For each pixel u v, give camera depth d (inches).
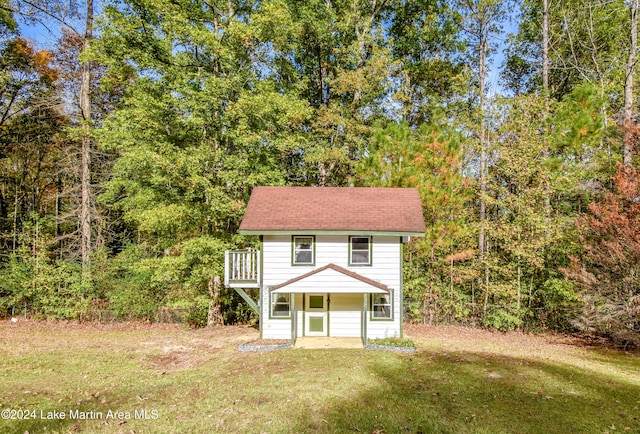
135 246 703.1
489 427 250.4
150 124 542.6
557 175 574.9
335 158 741.3
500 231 611.8
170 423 251.4
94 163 787.4
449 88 879.7
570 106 564.7
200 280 585.0
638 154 503.5
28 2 703.7
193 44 592.1
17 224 850.8
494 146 647.8
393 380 341.7
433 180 572.7
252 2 625.6
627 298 476.4
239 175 582.6
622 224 456.1
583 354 468.4
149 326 636.1
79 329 604.7
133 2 553.9
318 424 251.0
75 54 839.1
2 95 777.6
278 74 748.6
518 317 604.4
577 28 777.6
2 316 655.8
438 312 644.7
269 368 378.0
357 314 526.9
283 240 521.7
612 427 253.0
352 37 861.2
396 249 517.7
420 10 923.4
